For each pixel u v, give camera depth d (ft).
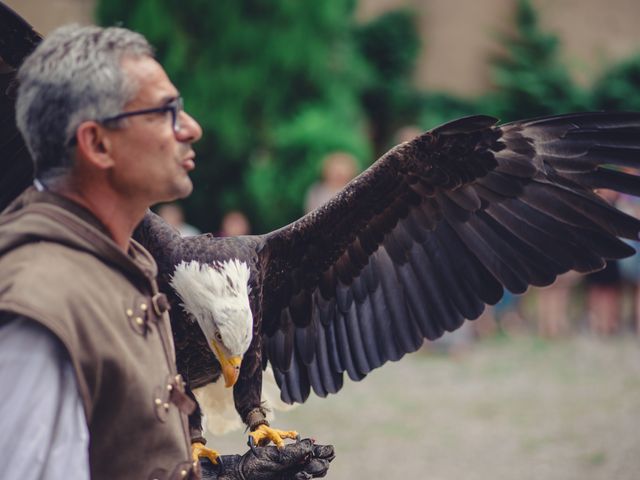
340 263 21.08
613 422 52.75
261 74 76.18
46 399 10.99
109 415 11.74
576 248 19.44
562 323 74.90
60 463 11.03
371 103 99.14
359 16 101.81
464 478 43.88
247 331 18.76
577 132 19.57
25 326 11.08
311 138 76.02
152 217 19.56
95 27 12.08
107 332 11.56
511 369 65.16
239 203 76.79
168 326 12.74
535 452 47.62
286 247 20.57
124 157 11.93
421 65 101.55
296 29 76.79
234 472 18.01
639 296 74.33
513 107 100.37
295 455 17.88
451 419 53.42
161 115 12.01
